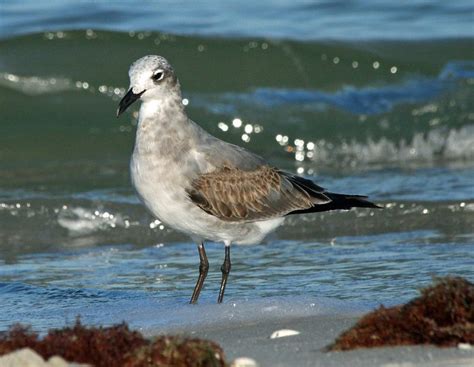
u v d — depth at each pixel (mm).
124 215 16312
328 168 20156
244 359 8188
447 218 16016
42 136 21422
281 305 10711
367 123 22531
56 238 15844
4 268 14008
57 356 7883
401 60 25172
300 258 14031
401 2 28234
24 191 17922
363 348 8398
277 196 12023
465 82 24406
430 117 22797
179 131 11266
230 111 22672
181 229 11578
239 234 11789
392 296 11547
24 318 11133
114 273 13562
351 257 13938
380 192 17594
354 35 26266
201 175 11305
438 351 8172
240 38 25016
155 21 26531
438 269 12945
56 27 25812
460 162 20297
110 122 22234
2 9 26922
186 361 7902
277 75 24484
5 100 22875
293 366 8094
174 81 11250
